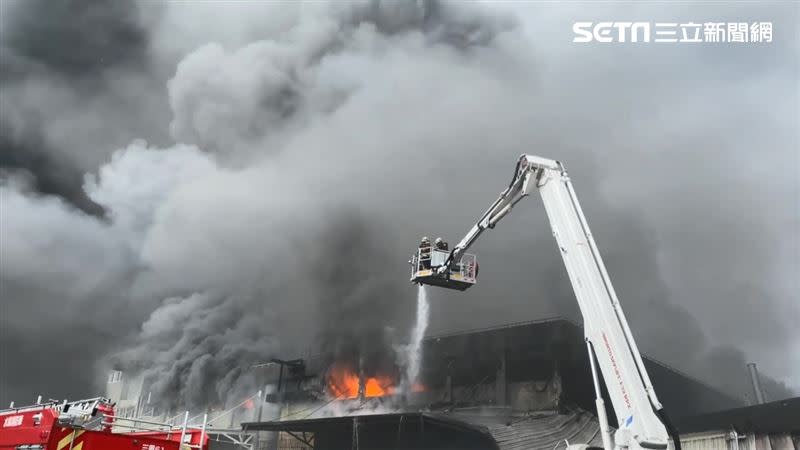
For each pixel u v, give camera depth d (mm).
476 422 32844
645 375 7352
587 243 8750
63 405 7941
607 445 7227
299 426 40031
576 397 35562
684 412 49000
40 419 8016
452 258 13867
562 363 35969
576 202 9352
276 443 46344
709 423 23266
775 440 20203
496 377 38250
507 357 38531
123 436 8391
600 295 8125
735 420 22062
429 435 35469
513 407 36062
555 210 9500
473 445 33188
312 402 53375
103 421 8273
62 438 7770
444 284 14430
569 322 36844
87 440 8000
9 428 8508
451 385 41281
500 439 29594
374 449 37688
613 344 7664
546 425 32656
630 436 7055
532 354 37406
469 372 40625
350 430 39656
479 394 39031
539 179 10273
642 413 7121
